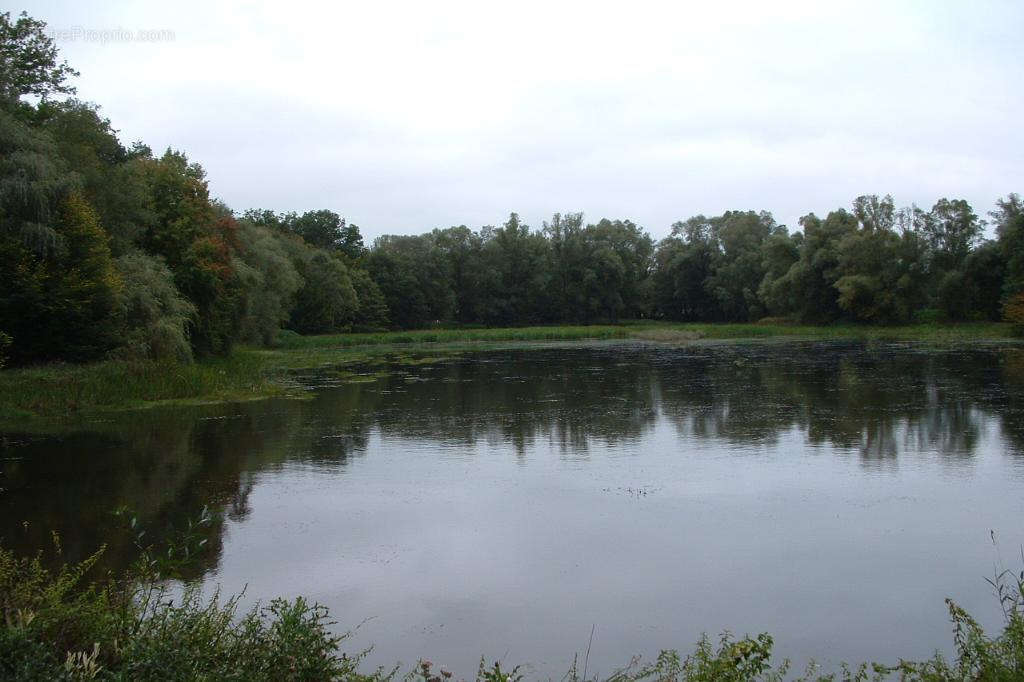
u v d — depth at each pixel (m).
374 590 9.55
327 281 78.38
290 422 22.34
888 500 13.06
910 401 24.17
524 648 7.99
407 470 15.97
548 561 10.49
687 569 10.12
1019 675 5.57
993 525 11.63
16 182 26.05
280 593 9.44
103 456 17.47
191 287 39.34
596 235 103.56
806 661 7.60
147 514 12.83
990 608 8.76
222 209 55.91
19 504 13.40
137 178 36.91
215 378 29.95
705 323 98.75
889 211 70.38
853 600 9.07
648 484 14.48
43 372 26.06
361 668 7.50
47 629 5.52
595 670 7.47
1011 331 57.09
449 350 60.06
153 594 9.00
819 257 72.56
